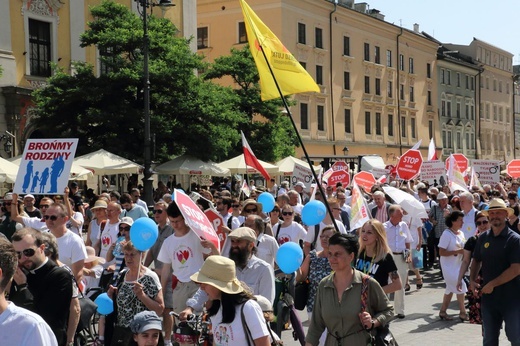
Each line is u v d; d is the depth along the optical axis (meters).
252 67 36.12
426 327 10.92
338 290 5.75
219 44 48.59
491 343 7.91
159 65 26.86
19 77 29.62
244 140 15.95
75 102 26.70
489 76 81.25
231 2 48.00
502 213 7.78
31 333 3.56
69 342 6.10
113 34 26.75
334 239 5.73
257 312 5.21
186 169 26.89
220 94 29.45
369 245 7.05
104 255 10.64
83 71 26.84
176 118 27.75
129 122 26.47
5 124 28.62
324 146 51.09
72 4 32.22
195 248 7.99
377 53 58.28
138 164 25.89
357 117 55.38
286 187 25.02
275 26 46.66
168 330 8.16
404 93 62.41
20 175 10.30
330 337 5.77
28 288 5.68
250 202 10.75
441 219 17.75
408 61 63.22
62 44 31.73
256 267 7.07
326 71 51.53
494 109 82.81
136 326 5.39
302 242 10.77
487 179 26.12
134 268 6.99
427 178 25.84
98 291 8.95
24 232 5.64
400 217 11.91
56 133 27.33
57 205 7.45
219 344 5.24
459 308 11.70
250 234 7.10
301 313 11.98
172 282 8.12
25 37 29.86
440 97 69.69
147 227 6.97
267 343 5.18
